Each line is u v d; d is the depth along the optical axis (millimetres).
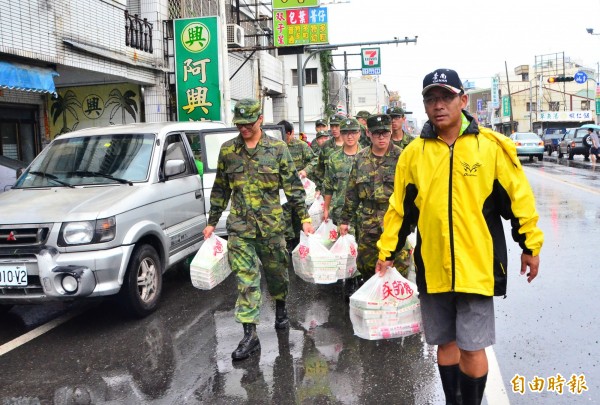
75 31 10477
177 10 15188
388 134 4918
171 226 6055
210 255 4996
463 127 2893
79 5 10578
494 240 2906
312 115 37938
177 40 14000
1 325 5465
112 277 4973
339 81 45500
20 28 9047
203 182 6957
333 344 4621
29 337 5078
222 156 4578
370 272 5160
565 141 30484
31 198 5438
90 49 10758
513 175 2852
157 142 6180
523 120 65688
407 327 3826
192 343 4758
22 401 3805
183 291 6434
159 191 5836
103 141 6293
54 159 6211
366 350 4469
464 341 2922
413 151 3041
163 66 14203
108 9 11594
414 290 3838
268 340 4758
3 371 4312
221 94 13938
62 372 4254
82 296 4816
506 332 4738
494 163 2855
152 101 13992
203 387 3900
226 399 3709
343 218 5398
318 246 5469
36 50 9406
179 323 5285
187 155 6734
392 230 3227
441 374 3264
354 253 5645
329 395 3715
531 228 2838
